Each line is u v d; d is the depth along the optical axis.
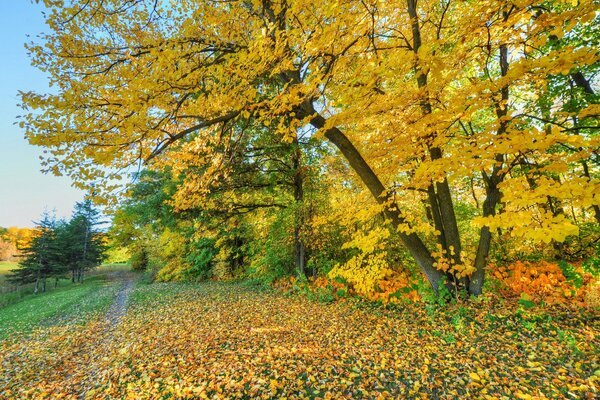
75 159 4.24
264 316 7.82
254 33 5.08
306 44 3.71
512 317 5.34
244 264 16.59
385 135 5.27
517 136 2.94
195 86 5.18
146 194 16.12
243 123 10.34
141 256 30.66
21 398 4.66
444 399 3.63
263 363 4.86
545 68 2.88
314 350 5.31
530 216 2.69
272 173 12.11
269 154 11.69
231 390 4.07
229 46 5.96
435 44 3.16
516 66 2.93
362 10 3.84
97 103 4.54
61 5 4.79
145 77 4.42
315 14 3.85
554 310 5.41
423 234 9.06
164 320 8.25
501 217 2.80
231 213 12.75
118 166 4.91
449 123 3.84
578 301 5.57
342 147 6.63
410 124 4.56
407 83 5.99
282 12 5.02
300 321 7.13
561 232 2.41
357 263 7.11
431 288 6.54
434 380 4.02
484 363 4.28
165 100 5.14
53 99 4.10
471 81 4.64
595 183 2.46
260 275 13.05
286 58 4.16
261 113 4.79
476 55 4.21
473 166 3.11
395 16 5.73
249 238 14.88
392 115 4.66
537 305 5.61
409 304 6.98
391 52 4.65
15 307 18.73
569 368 3.86
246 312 8.39
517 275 6.52
